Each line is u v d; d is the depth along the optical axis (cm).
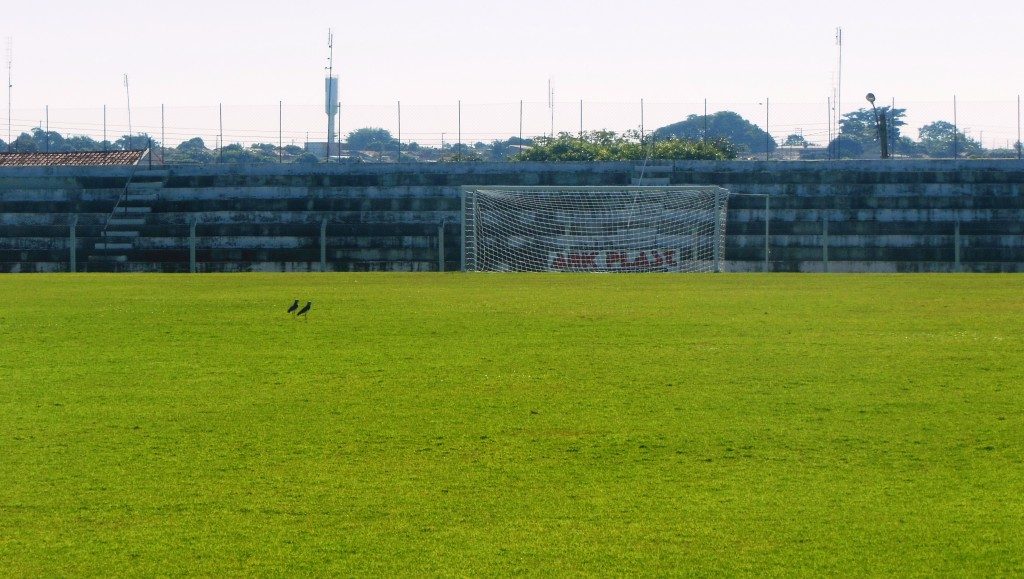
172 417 1652
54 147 13938
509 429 1567
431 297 3641
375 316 3011
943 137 11969
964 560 1043
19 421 1627
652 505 1214
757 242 6700
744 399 1766
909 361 2138
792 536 1112
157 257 6844
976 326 2730
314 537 1116
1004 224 6681
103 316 3048
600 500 1233
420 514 1186
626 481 1306
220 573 1024
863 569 1025
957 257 6247
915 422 1592
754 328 2695
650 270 6462
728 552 1070
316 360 2197
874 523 1148
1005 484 1277
